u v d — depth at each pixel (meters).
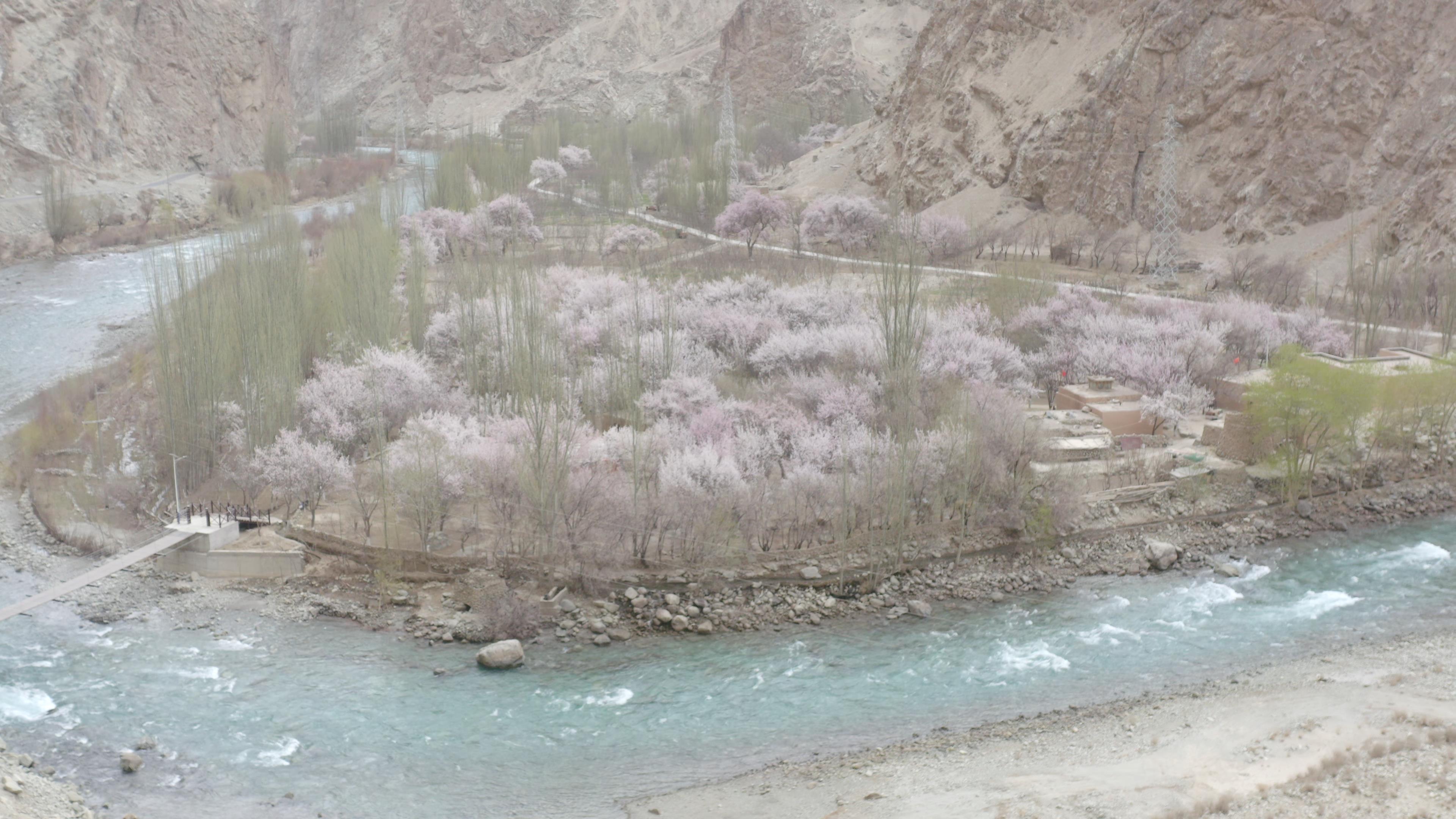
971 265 105.69
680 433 54.56
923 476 50.97
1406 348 72.62
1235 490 55.59
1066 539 51.56
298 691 40.00
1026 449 52.34
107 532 52.62
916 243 83.00
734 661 42.38
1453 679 35.72
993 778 31.69
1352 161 98.69
